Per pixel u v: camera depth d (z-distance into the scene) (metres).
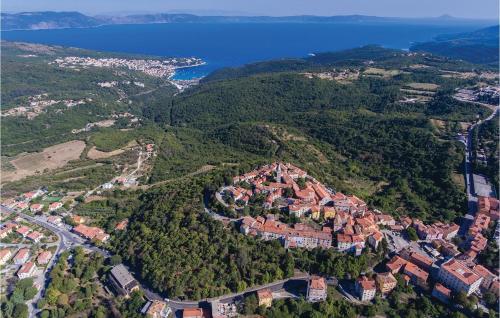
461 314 190.25
